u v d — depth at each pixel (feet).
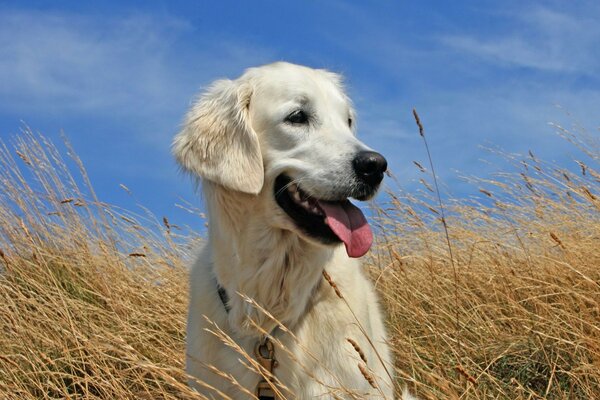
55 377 6.06
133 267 7.86
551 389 5.86
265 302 4.90
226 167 5.03
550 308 6.15
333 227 4.77
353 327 4.88
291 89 5.07
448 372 5.99
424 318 6.21
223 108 5.19
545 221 7.41
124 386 5.88
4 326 6.81
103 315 6.97
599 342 5.71
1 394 5.88
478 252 7.20
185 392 4.91
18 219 7.97
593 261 6.63
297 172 4.94
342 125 5.12
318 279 4.89
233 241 4.94
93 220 8.09
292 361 4.84
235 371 4.86
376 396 4.91
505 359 6.11
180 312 6.97
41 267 7.39
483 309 6.61
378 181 4.93
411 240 7.50
